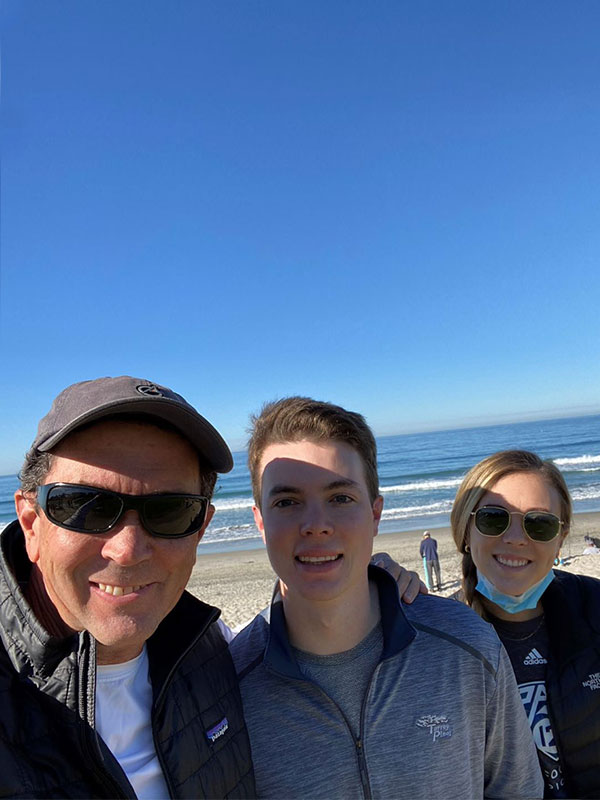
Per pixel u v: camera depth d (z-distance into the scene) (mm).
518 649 813
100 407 502
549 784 728
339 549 616
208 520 600
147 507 518
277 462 644
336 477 625
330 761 586
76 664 497
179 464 544
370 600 680
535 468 859
